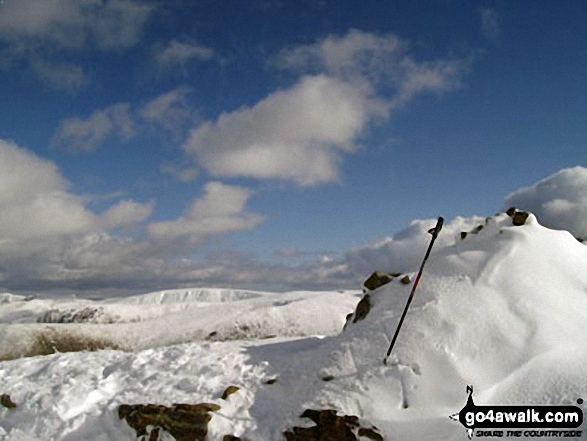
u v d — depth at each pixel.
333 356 13.69
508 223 16.27
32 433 13.34
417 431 10.59
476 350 12.07
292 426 11.52
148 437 12.23
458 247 16.44
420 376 11.83
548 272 13.98
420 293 14.66
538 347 11.71
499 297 13.33
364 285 17.55
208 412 12.23
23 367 17.70
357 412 11.42
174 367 15.42
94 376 15.63
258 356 15.71
